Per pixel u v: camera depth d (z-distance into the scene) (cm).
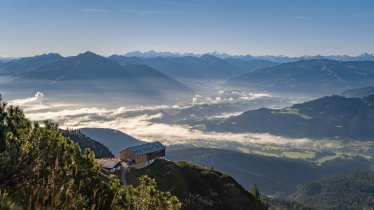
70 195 1647
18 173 1499
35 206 1323
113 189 2252
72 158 2088
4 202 1184
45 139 1952
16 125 1950
